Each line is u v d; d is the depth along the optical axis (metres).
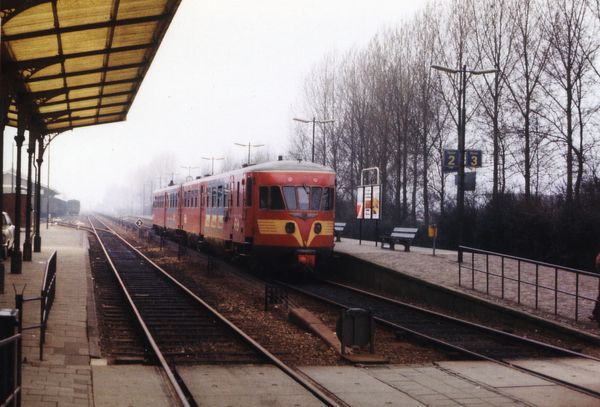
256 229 18.11
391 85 37.38
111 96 18.81
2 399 4.46
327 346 9.31
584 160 25.73
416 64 36.19
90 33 12.77
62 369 6.96
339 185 42.94
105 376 6.85
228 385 6.72
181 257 25.84
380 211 24.11
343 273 20.19
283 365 7.62
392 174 40.06
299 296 15.49
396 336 10.26
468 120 32.44
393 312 13.26
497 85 30.62
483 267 17.86
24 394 5.80
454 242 28.45
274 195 18.05
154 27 13.09
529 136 28.75
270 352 8.77
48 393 5.91
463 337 10.52
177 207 32.94
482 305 12.66
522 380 7.18
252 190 18.30
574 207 21.33
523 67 29.08
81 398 5.85
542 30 26.97
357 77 41.25
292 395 6.34
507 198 26.34
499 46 30.41
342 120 42.88
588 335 9.73
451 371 7.64
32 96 15.95
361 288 17.83
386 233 33.59
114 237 42.41
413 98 36.41
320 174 18.44
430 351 9.33
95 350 8.11
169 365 7.91
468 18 32.22
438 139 36.84
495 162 30.47
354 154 41.28
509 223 24.14
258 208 18.12
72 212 109.50
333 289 17.19
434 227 20.95
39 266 18.94
